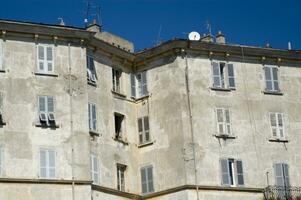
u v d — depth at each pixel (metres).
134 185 61.91
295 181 63.03
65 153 56.66
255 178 61.91
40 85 57.69
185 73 62.75
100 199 58.25
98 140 59.84
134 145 63.12
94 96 60.72
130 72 65.06
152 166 61.94
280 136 64.00
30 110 56.78
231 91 63.78
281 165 63.09
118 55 63.75
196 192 59.62
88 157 57.34
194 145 60.88
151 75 64.19
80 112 58.25
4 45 57.69
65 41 59.53
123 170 61.81
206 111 62.34
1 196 54.09
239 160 61.94
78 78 59.03
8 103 56.41
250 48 64.88
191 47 63.19
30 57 58.06
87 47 61.06
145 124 63.41
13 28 57.69
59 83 58.28
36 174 55.38
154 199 61.12
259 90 64.81
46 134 56.62
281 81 65.88
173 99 62.28
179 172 60.28
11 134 55.72
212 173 60.69
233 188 60.78
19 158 55.34
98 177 58.81
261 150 62.91
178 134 61.28
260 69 65.50
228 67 64.44
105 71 62.66
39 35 58.56
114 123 62.00
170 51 63.25
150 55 64.06
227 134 62.22
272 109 64.62
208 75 63.44
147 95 63.81
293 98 65.75
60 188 55.66
